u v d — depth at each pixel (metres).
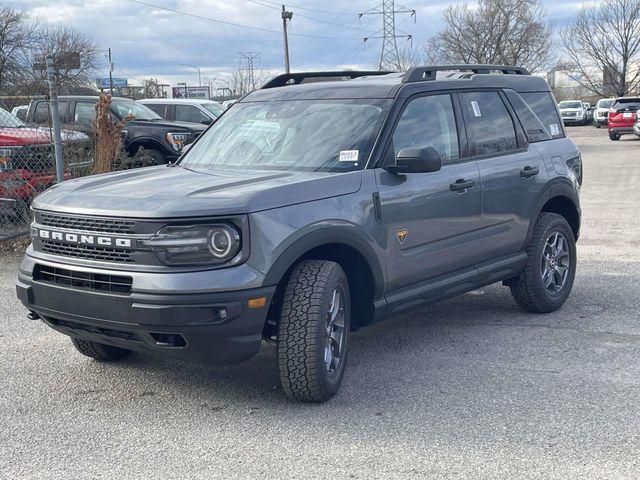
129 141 14.38
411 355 5.69
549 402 4.72
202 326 4.22
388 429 4.36
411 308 5.48
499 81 6.56
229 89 60.06
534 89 6.99
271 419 4.54
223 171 5.30
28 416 4.63
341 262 5.14
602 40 67.50
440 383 5.09
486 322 6.56
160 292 4.20
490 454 4.02
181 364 5.56
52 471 3.90
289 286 4.59
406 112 5.51
